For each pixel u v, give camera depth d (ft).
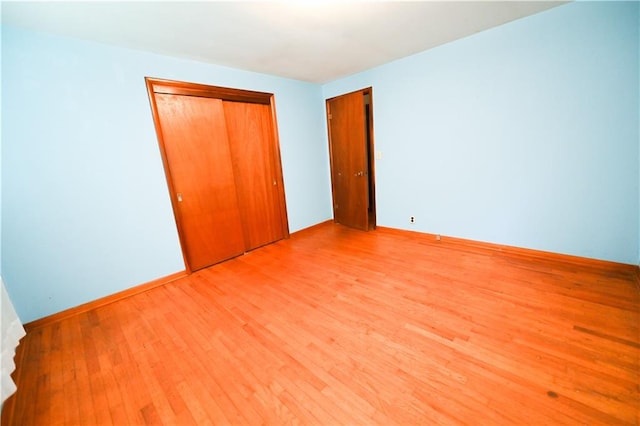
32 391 4.72
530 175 8.23
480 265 8.34
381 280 7.95
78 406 4.39
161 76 8.18
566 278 7.13
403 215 11.88
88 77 6.93
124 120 7.58
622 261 7.20
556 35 7.10
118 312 7.18
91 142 7.10
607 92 6.71
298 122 12.66
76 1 5.10
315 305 6.90
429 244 10.61
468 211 9.80
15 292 6.39
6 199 6.12
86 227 7.22
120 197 7.70
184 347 5.65
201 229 9.66
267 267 9.59
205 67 9.15
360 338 5.53
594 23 6.58
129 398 4.49
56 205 6.73
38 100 6.30
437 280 7.65
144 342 5.89
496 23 7.67
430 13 6.75
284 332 5.92
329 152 14.33
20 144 6.16
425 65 9.70
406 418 3.81
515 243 8.93
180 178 8.95
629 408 3.70
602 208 7.25
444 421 3.72
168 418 4.09
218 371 4.94
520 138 8.20
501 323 5.63
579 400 3.86
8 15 5.41
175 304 7.43
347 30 7.31
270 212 12.14
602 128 6.92
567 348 4.82
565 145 7.50
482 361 4.70
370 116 12.02
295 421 3.89
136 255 8.14
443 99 9.53
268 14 6.17
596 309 5.79
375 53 9.38
